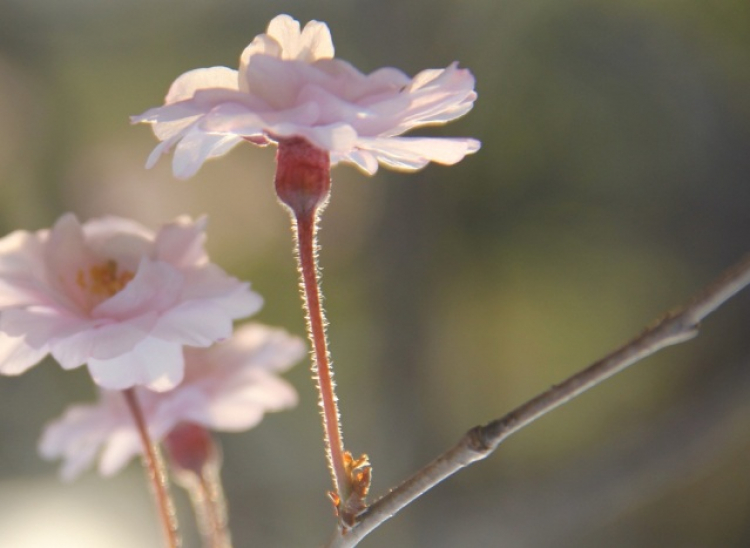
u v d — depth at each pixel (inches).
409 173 26.0
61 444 16.4
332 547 14.4
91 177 34.5
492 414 30.6
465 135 28.4
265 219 35.0
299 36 14.4
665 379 30.1
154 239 15.3
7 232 34.1
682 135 28.8
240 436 31.8
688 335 13.9
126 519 31.3
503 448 30.4
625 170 29.0
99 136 34.8
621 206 29.1
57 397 33.8
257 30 32.6
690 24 26.5
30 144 34.2
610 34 28.3
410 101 14.2
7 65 33.5
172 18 33.6
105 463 16.4
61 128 34.4
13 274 15.0
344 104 14.1
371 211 28.1
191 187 35.1
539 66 28.6
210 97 14.2
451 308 29.3
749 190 28.8
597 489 25.2
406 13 24.7
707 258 29.2
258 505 31.1
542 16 28.4
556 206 29.0
